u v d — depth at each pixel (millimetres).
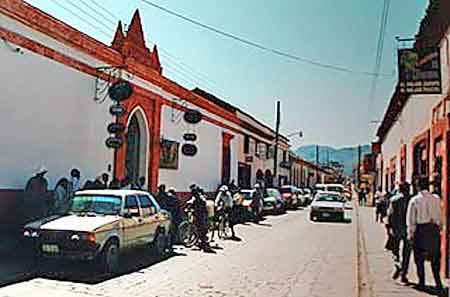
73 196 16625
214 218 23656
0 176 16609
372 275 15047
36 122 18141
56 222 14453
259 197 35062
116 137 22781
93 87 21422
